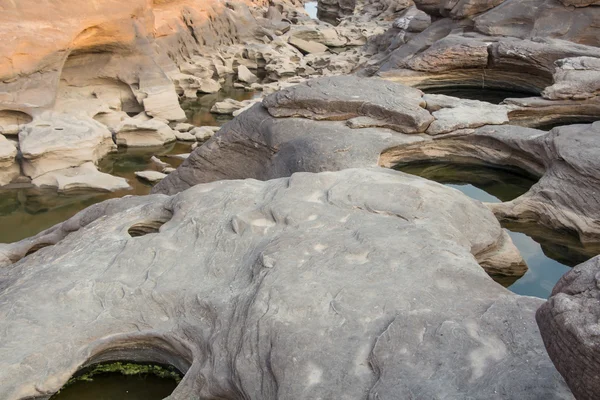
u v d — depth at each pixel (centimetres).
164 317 475
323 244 485
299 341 390
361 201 556
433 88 1326
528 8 1397
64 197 1149
